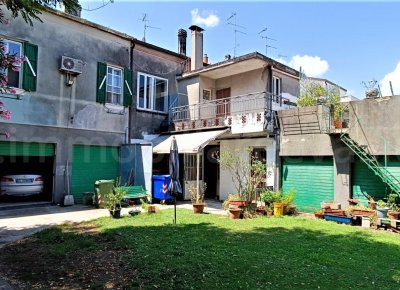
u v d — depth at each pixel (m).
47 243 7.98
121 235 8.70
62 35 14.72
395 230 10.02
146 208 13.20
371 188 12.26
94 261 6.54
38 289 5.16
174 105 19.36
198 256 6.86
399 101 11.45
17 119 13.10
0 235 8.88
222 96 18.83
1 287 5.21
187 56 20.30
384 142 11.73
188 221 11.11
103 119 16.19
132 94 17.55
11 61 6.77
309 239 8.78
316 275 5.97
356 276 5.97
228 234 9.17
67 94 14.79
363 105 12.37
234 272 5.94
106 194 13.89
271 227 10.32
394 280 5.78
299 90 18.78
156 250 7.28
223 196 17.14
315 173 13.83
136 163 16.19
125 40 17.27
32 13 5.95
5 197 14.69
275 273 5.98
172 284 5.33
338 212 11.70
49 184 14.99
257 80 17.08
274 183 14.81
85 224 10.38
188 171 17.69
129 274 5.78
